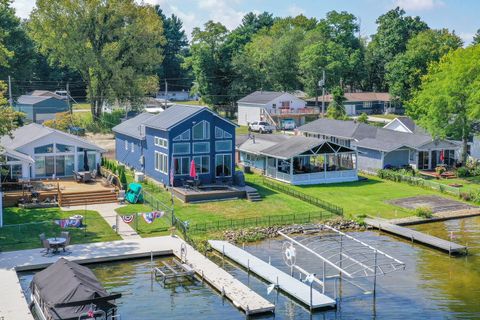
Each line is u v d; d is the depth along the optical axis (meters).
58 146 62.81
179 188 60.41
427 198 62.12
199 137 61.50
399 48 153.75
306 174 66.75
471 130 74.12
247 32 188.00
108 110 121.50
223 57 127.56
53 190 56.31
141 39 104.75
